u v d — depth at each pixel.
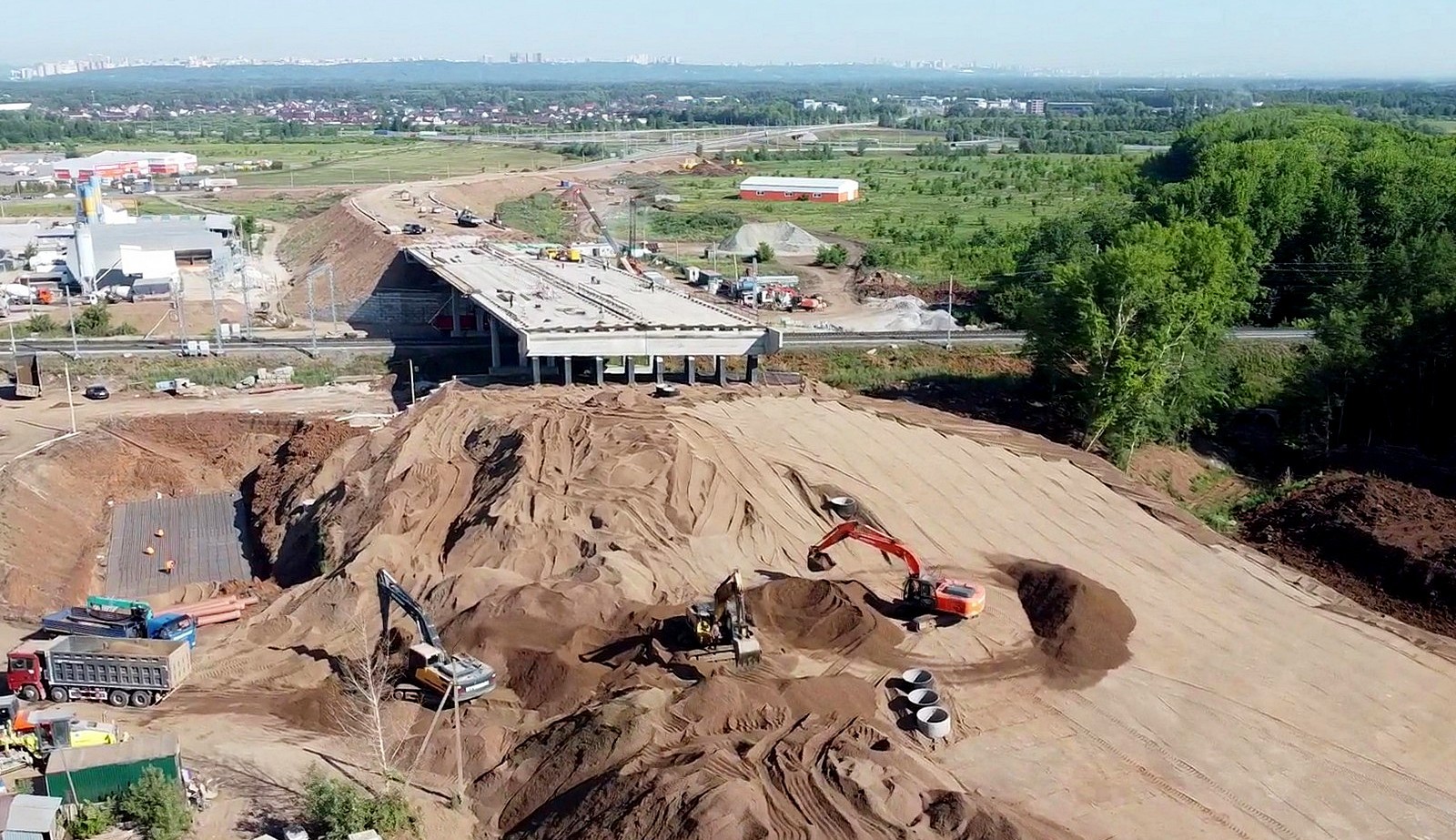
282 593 52.41
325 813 32.19
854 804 33.06
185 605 52.94
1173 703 41.12
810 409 71.88
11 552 55.31
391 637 44.00
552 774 35.47
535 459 57.47
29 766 35.91
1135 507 59.06
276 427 76.69
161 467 71.38
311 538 58.25
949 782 35.66
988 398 85.62
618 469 55.97
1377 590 55.22
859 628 44.06
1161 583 50.75
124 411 77.19
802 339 95.06
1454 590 52.53
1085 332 74.38
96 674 41.22
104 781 33.00
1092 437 76.06
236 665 44.12
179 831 32.09
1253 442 80.75
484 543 50.81
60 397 80.12
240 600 52.94
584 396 74.12
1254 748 38.56
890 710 39.78
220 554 61.50
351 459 64.69
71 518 63.22
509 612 43.91
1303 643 45.91
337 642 45.50
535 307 85.62
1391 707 41.41
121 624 44.72
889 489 58.66
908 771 35.31
